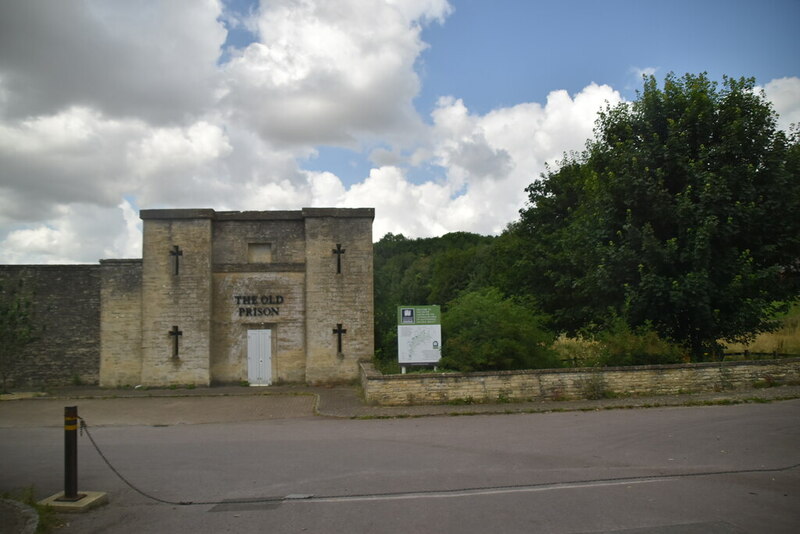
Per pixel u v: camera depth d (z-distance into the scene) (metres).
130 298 22.84
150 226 22.44
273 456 10.50
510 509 7.13
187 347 22.09
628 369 16.84
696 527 6.43
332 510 7.26
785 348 26.23
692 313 19.38
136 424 15.16
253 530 6.62
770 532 6.27
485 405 16.14
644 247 18.83
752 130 19.16
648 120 20.69
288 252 23.27
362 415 15.30
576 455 10.02
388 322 29.48
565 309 30.77
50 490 8.52
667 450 10.22
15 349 21.50
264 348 22.78
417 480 8.57
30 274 23.52
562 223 34.38
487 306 18.67
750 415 13.45
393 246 96.69
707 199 18.25
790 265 19.88
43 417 16.50
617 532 6.30
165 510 7.45
